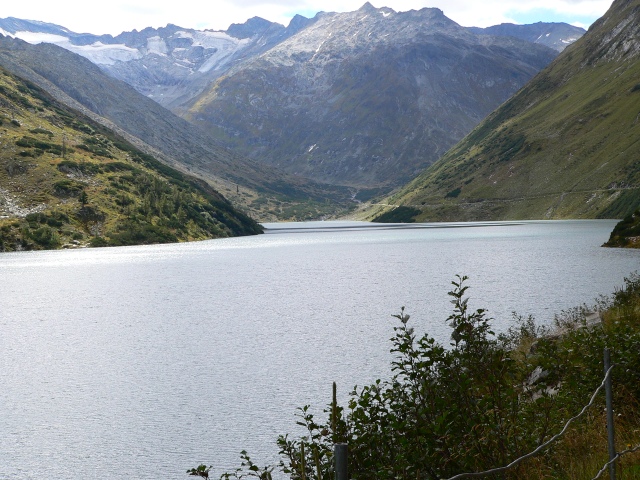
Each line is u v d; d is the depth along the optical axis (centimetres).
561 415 1455
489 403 1191
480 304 6806
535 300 6906
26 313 7862
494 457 1170
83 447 3027
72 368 4728
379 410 1245
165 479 2597
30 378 4425
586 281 8494
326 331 5869
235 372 4388
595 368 1591
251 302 8350
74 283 11512
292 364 4538
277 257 17462
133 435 3152
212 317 7112
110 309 8088
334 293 9000
